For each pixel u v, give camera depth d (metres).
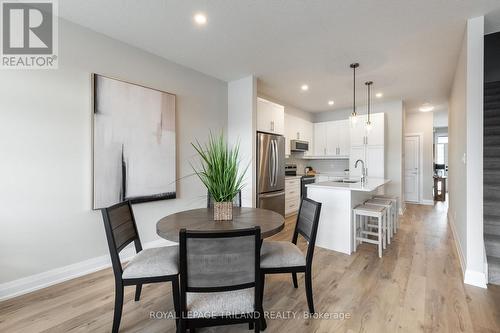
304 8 2.13
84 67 2.43
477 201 2.21
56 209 2.26
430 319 1.73
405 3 2.05
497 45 3.49
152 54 3.02
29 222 2.12
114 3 2.07
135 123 2.80
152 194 2.96
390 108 5.33
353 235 3.06
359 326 1.67
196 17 2.28
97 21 2.35
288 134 5.57
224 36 2.62
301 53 3.02
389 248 3.17
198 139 3.61
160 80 3.11
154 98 2.99
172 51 2.97
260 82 4.07
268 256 1.79
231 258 1.23
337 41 2.71
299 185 5.48
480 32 2.22
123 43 2.74
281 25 2.40
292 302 1.96
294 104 5.62
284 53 3.02
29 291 2.11
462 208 2.64
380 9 2.13
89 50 2.47
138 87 2.83
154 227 3.06
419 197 6.56
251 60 3.22
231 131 4.07
